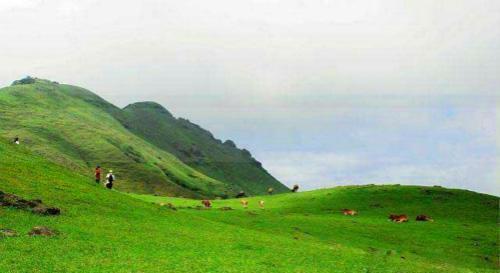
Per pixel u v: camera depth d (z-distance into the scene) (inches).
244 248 2306.8
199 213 3752.5
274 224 3513.8
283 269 1934.1
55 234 1967.3
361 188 5644.7
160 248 2043.6
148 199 4788.4
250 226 3361.2
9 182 2596.0
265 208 4781.0
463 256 3225.9
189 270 1733.5
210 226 2849.4
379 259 2539.4
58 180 3024.1
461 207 4889.3
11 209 2171.5
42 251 1706.4
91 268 1599.4
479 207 4906.5
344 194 5383.9
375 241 3388.3
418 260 2822.3
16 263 1539.1
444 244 3481.8
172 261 1834.4
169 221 2738.7
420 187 5625.0
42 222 2101.4
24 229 1951.3
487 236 3814.0
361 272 2095.2
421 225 4072.3
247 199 5526.6
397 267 2359.7
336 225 3804.1
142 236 2224.4
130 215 2657.5
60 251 1747.0
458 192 5428.2
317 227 3631.9
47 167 3356.3
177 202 4724.4
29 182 2736.2
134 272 1616.6
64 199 2605.8
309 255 2336.4
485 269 2849.4
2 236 1806.1
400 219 4207.7
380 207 4849.9
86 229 2144.4
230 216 3698.3
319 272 1969.7
